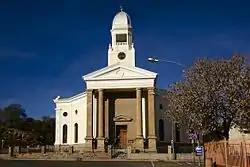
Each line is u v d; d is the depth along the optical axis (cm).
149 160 4594
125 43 6519
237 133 3612
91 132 5656
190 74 3058
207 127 2945
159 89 6159
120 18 6625
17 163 3838
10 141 7950
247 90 2772
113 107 6053
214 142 2734
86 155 5112
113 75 5806
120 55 6456
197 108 2931
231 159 2258
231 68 2922
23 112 11081
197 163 3856
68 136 6309
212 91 2902
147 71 5747
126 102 6044
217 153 2652
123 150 5391
